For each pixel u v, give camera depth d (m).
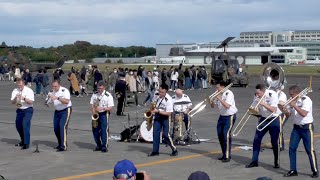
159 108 13.23
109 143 15.56
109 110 14.08
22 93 14.52
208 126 19.86
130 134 15.87
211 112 24.92
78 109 26.56
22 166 12.22
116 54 177.00
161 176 11.04
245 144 15.34
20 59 64.38
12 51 65.06
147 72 39.44
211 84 49.97
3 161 12.85
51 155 13.69
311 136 10.86
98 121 14.13
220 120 12.65
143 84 39.53
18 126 14.77
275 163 11.90
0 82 56.28
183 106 15.28
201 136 17.08
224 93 12.55
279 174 11.30
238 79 48.19
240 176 11.09
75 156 13.51
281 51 129.62
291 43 197.88
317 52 193.38
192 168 11.91
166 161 12.73
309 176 11.08
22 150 14.47
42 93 37.94
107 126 14.13
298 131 10.98
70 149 14.61
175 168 11.90
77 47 163.25
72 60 151.50
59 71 40.81
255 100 11.75
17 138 16.73
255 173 11.39
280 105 11.10
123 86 23.55
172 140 13.89
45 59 113.00
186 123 15.58
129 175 4.29
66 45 154.75
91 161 12.80
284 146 14.83
